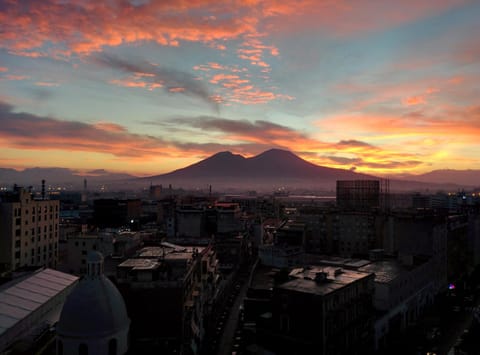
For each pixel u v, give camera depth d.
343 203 166.75
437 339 86.31
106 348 52.41
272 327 65.62
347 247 135.12
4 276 90.88
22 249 114.38
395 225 121.38
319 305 60.22
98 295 53.72
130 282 62.53
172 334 61.91
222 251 143.25
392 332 86.38
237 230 171.38
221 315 101.38
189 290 70.94
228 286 118.62
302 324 61.81
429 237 115.12
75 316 52.31
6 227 110.12
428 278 109.56
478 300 118.75
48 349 57.56
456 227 139.50
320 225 140.88
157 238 130.12
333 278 72.06
